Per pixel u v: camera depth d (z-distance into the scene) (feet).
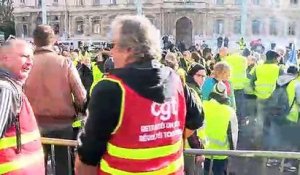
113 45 9.75
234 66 43.47
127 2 326.03
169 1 317.01
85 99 17.87
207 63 52.75
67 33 335.26
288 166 23.41
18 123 11.76
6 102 11.29
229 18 320.09
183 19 321.32
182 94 10.46
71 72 17.71
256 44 133.28
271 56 39.70
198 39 302.25
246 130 39.58
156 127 9.71
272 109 34.99
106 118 9.27
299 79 32.96
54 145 17.15
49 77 17.51
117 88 9.32
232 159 22.63
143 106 9.47
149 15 323.57
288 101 32.89
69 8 339.98
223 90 22.41
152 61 9.80
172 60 24.13
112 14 330.13
